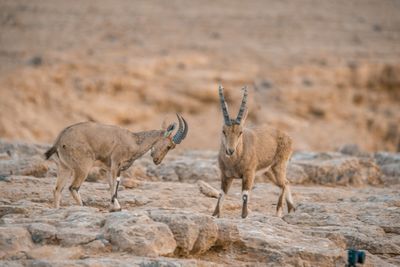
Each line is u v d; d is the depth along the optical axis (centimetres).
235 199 5606
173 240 3584
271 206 5547
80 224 3666
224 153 4622
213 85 19975
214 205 5281
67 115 18175
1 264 3136
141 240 3478
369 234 4434
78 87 19150
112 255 3416
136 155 4659
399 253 4266
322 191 6188
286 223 4544
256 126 5088
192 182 6512
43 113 17950
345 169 7100
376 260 4022
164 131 4731
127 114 18838
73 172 4544
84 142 4434
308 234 4344
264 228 4178
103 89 19350
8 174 5869
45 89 18575
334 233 4309
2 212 4334
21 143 7550
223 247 3856
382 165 7838
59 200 4491
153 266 3294
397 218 4891
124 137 4584
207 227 3728
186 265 3353
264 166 4934
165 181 6494
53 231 3516
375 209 5141
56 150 4469
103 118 18462
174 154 8512
